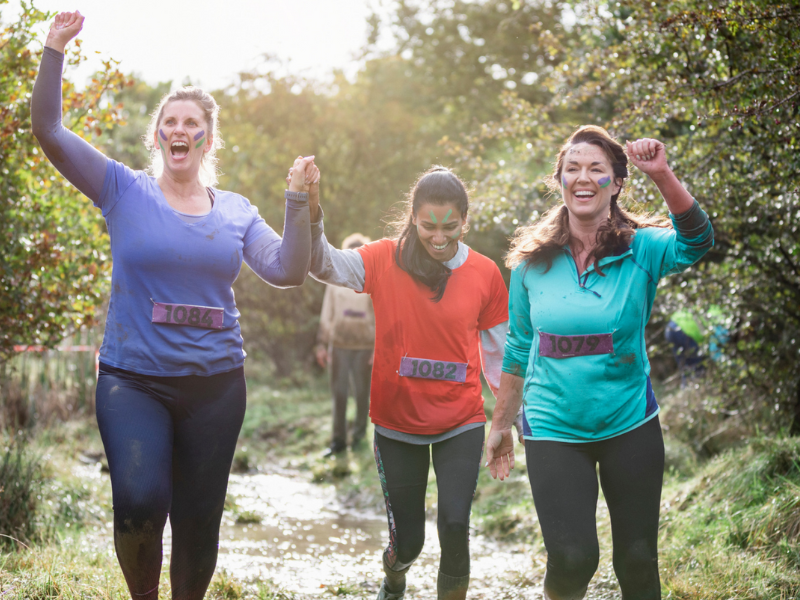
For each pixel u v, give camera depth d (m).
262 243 3.12
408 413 3.29
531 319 3.02
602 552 4.33
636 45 5.43
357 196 13.05
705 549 4.04
